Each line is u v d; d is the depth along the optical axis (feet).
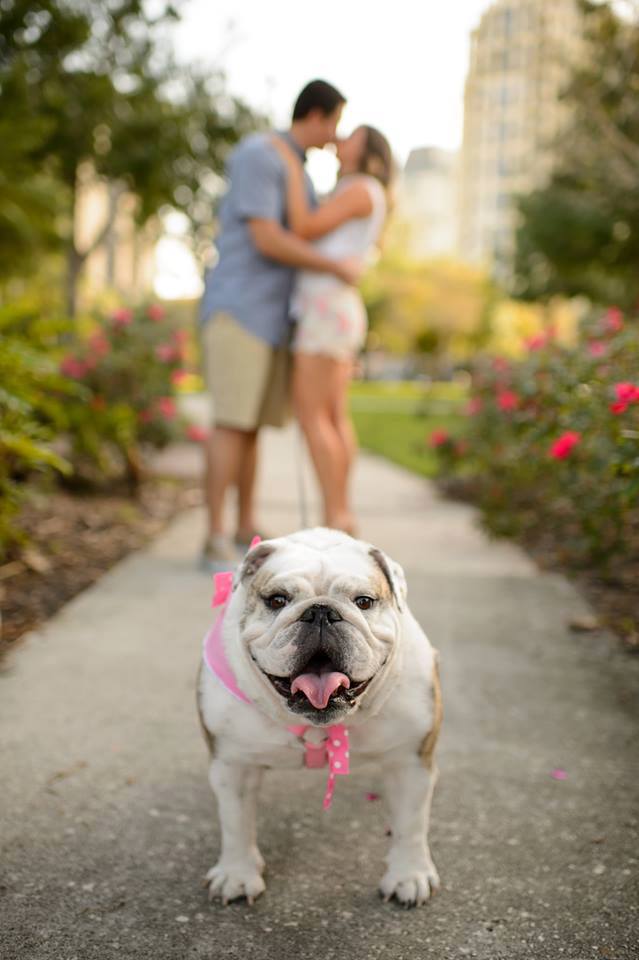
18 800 8.22
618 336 15.48
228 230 16.37
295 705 5.95
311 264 15.75
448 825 7.93
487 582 15.96
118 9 43.32
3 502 15.10
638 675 11.50
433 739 6.82
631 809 8.21
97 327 25.13
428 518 22.38
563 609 14.30
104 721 9.91
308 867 7.31
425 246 229.45
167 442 26.58
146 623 13.28
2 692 10.65
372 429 51.37
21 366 14.64
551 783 8.69
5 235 43.83
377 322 183.73
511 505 20.16
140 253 65.31
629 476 11.84
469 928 6.51
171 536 19.56
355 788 8.65
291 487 27.43
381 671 6.31
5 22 39.40
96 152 46.26
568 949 6.27
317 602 5.92
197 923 6.55
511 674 11.51
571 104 38.99
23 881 7.01
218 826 7.90
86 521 20.01
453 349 196.95
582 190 48.52
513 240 70.95
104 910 6.68
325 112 15.93
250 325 15.85
